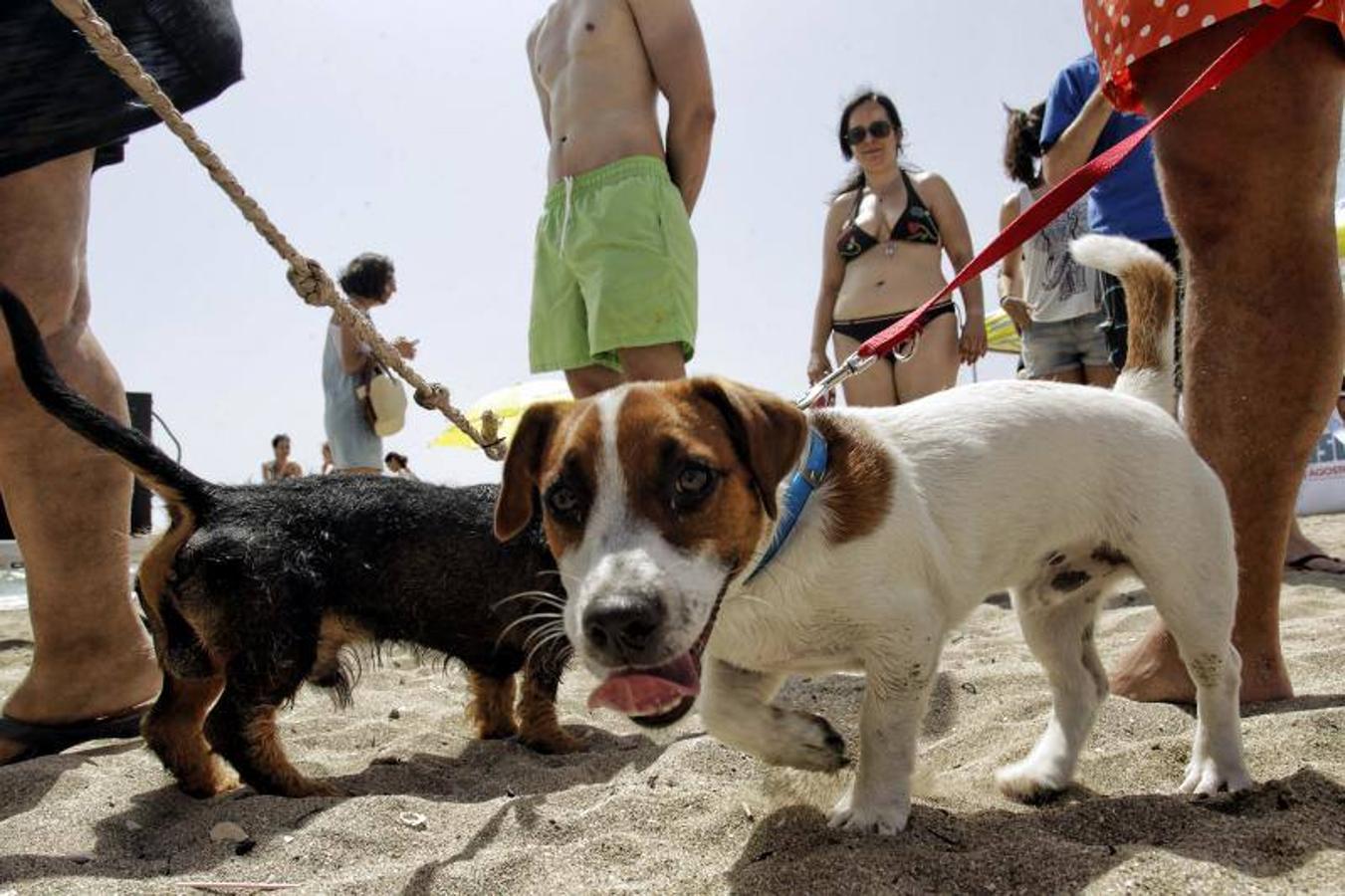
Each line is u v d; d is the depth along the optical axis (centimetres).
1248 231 157
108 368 204
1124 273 167
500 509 138
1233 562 146
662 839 136
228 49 177
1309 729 149
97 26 144
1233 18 156
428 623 197
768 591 130
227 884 128
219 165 161
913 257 332
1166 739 159
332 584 187
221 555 172
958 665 230
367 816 150
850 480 131
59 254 184
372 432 378
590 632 112
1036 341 358
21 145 157
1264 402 159
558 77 259
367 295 371
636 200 242
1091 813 129
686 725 213
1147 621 258
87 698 203
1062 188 158
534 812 149
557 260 259
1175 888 103
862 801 129
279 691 175
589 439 123
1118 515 146
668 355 246
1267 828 118
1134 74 171
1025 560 148
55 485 196
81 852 148
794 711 140
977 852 115
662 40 251
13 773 177
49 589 200
